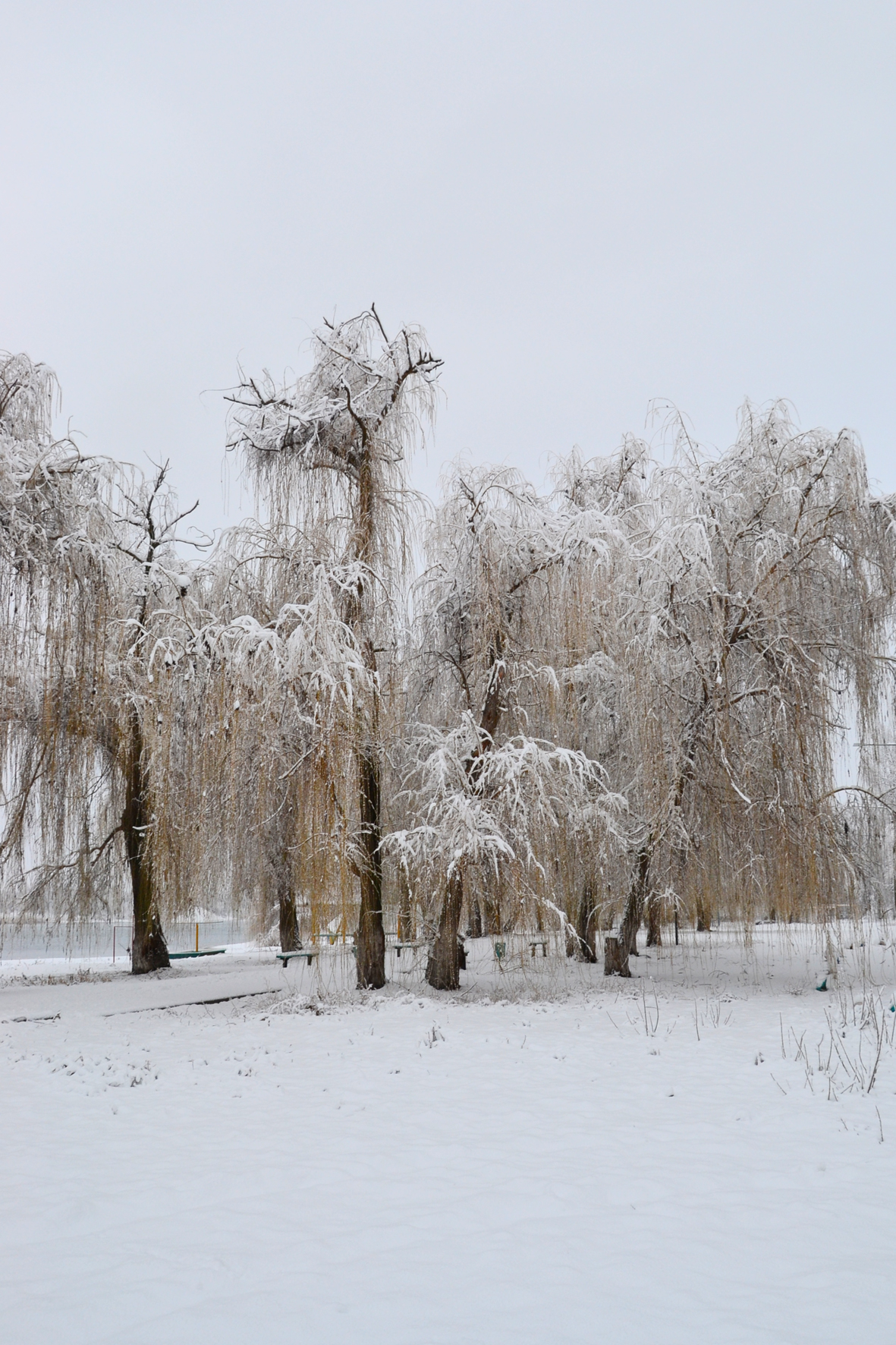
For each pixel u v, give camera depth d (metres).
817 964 20.67
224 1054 11.38
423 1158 6.89
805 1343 4.08
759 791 16.45
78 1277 4.91
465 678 17.45
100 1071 10.41
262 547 17.33
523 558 17.48
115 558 18.58
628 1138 7.28
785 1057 10.09
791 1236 5.27
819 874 16.02
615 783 19.12
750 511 16.77
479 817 15.13
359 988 16.97
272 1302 4.57
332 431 17.34
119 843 22.42
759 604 16.20
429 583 17.98
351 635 15.53
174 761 19.62
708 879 17.42
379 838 16.94
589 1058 10.52
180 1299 4.64
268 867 22.75
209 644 15.81
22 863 18.97
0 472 16.03
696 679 17.00
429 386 17.72
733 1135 7.28
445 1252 5.15
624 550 17.12
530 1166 6.62
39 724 18.75
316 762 15.19
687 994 15.91
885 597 16.62
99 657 17.19
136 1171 6.70
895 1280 4.67
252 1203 5.99
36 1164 6.89
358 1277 4.85
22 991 18.33
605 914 19.47
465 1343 4.16
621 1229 5.43
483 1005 14.98
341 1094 9.11
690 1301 4.51
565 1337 4.20
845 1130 7.28
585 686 19.17
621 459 21.33
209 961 25.56
